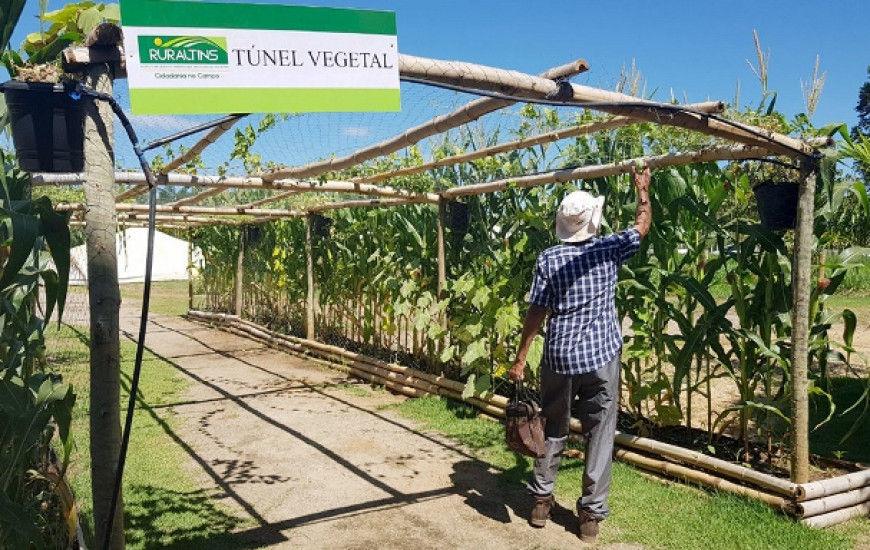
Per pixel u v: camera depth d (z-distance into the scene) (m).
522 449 3.38
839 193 3.65
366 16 2.25
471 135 5.39
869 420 4.93
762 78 3.56
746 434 4.08
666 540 3.21
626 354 4.48
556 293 3.32
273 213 8.70
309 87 2.17
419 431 5.18
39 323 2.79
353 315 8.12
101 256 2.03
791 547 3.07
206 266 12.98
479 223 6.03
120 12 1.91
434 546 3.26
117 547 2.10
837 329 9.32
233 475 4.23
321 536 3.37
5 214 1.94
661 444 4.15
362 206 6.93
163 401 6.20
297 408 5.93
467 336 5.70
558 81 2.75
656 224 4.38
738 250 3.96
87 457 4.29
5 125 2.39
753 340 3.76
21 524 2.24
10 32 2.14
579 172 4.47
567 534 3.37
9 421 2.37
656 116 2.96
